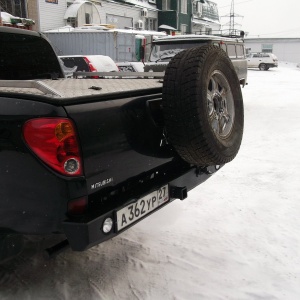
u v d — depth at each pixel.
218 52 3.18
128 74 4.48
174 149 3.22
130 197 2.61
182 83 2.82
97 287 2.96
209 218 4.11
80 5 23.70
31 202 2.35
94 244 2.35
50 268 3.20
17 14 20.77
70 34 20.69
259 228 3.86
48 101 2.26
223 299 2.80
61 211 2.31
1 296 2.83
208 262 3.28
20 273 3.12
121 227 2.51
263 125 9.34
